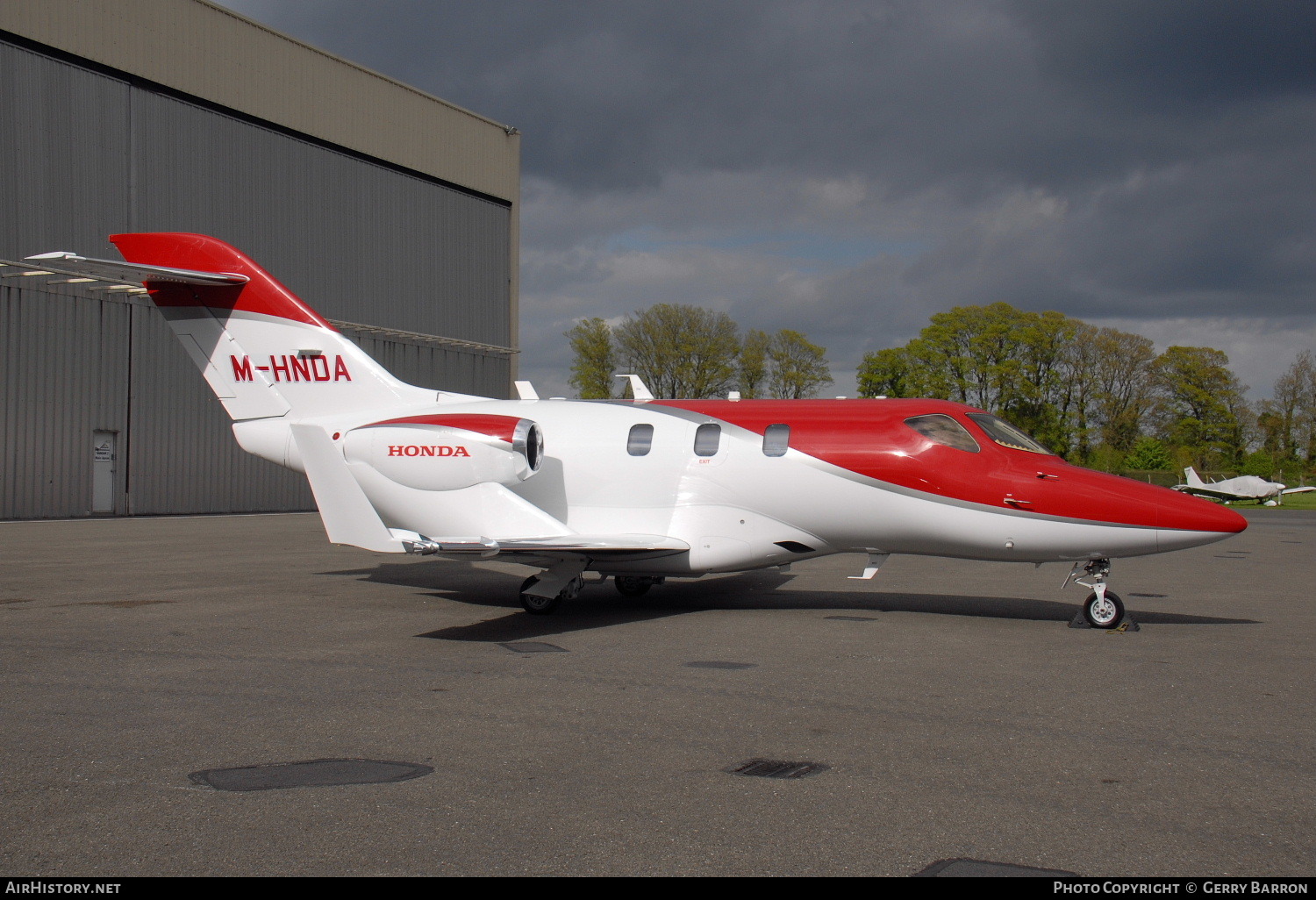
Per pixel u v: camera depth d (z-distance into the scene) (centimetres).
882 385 6103
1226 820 468
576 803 489
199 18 3039
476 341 4069
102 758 563
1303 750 588
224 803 487
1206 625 1097
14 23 2572
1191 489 5862
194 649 905
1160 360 6769
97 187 2773
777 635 1010
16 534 2238
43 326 2650
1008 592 1401
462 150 3988
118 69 2816
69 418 2709
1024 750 586
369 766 550
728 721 652
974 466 1138
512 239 4244
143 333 2892
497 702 705
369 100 3600
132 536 2227
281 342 1406
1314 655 906
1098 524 1069
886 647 938
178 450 2986
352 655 884
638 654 900
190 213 3012
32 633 979
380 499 1270
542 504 1294
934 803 491
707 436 1245
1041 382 6131
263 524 2673
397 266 3712
